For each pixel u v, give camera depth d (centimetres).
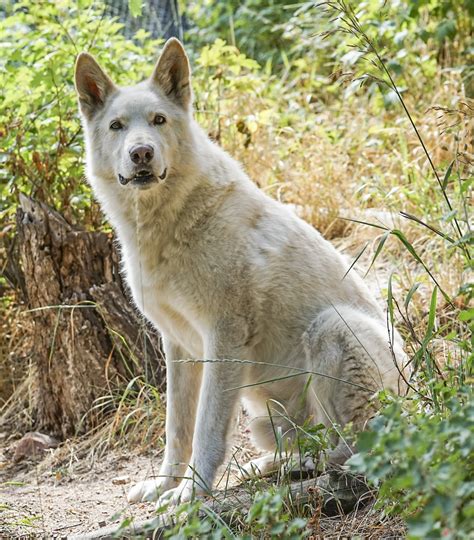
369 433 450
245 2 2138
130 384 926
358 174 1312
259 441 784
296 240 770
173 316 763
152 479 778
